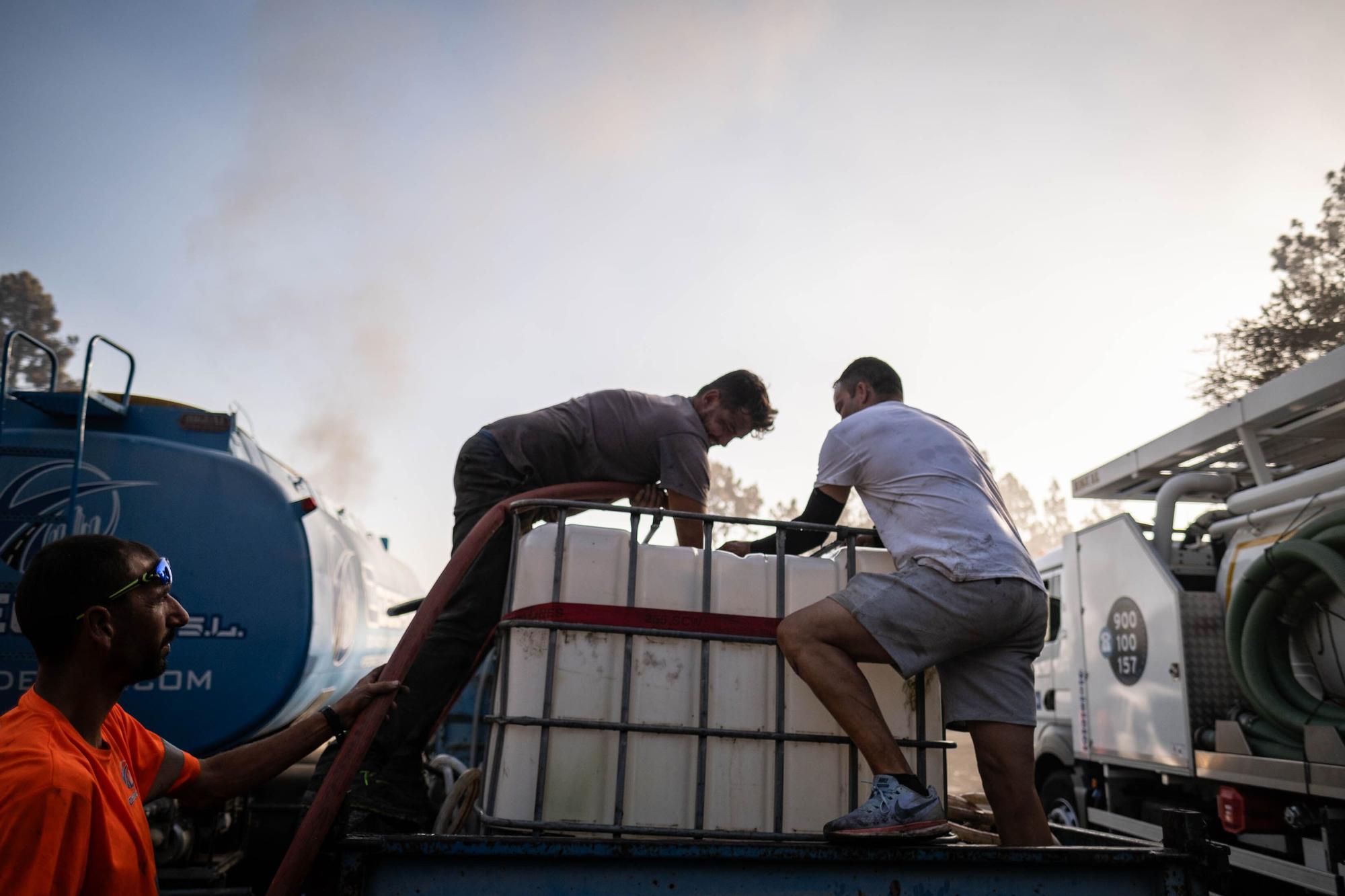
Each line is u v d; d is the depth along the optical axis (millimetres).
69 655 1661
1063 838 2848
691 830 2266
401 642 2418
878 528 2637
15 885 1398
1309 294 16922
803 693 2449
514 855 1849
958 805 4062
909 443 2613
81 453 3904
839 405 3133
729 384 3332
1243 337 17141
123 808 1666
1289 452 6141
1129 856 2092
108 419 4293
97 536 1739
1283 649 5195
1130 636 6359
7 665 3893
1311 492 5223
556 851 1856
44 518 4020
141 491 4137
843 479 2693
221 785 2068
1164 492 6352
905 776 2148
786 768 2402
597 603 2424
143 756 1908
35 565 1684
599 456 3213
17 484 4051
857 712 2234
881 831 2045
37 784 1457
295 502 4293
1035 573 2529
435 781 4742
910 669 2344
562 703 2328
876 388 3023
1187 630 5832
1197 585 6270
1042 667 7754
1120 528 6570
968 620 2373
